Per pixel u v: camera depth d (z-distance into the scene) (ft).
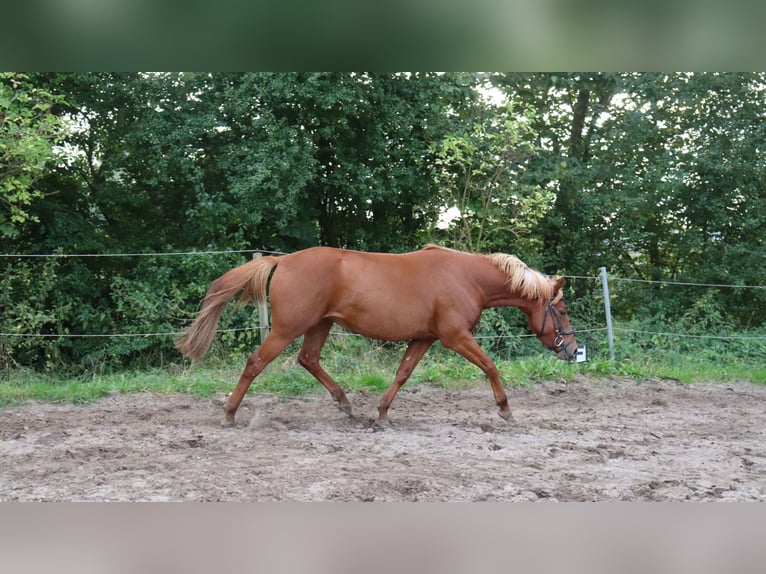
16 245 42.86
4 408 25.90
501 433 22.88
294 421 24.18
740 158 46.34
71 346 41.06
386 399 23.47
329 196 46.78
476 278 23.84
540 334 25.00
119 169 43.86
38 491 15.94
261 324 31.48
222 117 42.01
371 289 22.58
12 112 32.12
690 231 48.73
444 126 45.27
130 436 21.61
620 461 19.65
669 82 47.03
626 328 44.60
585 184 48.83
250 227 43.55
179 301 40.45
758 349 42.73
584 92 51.06
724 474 18.49
